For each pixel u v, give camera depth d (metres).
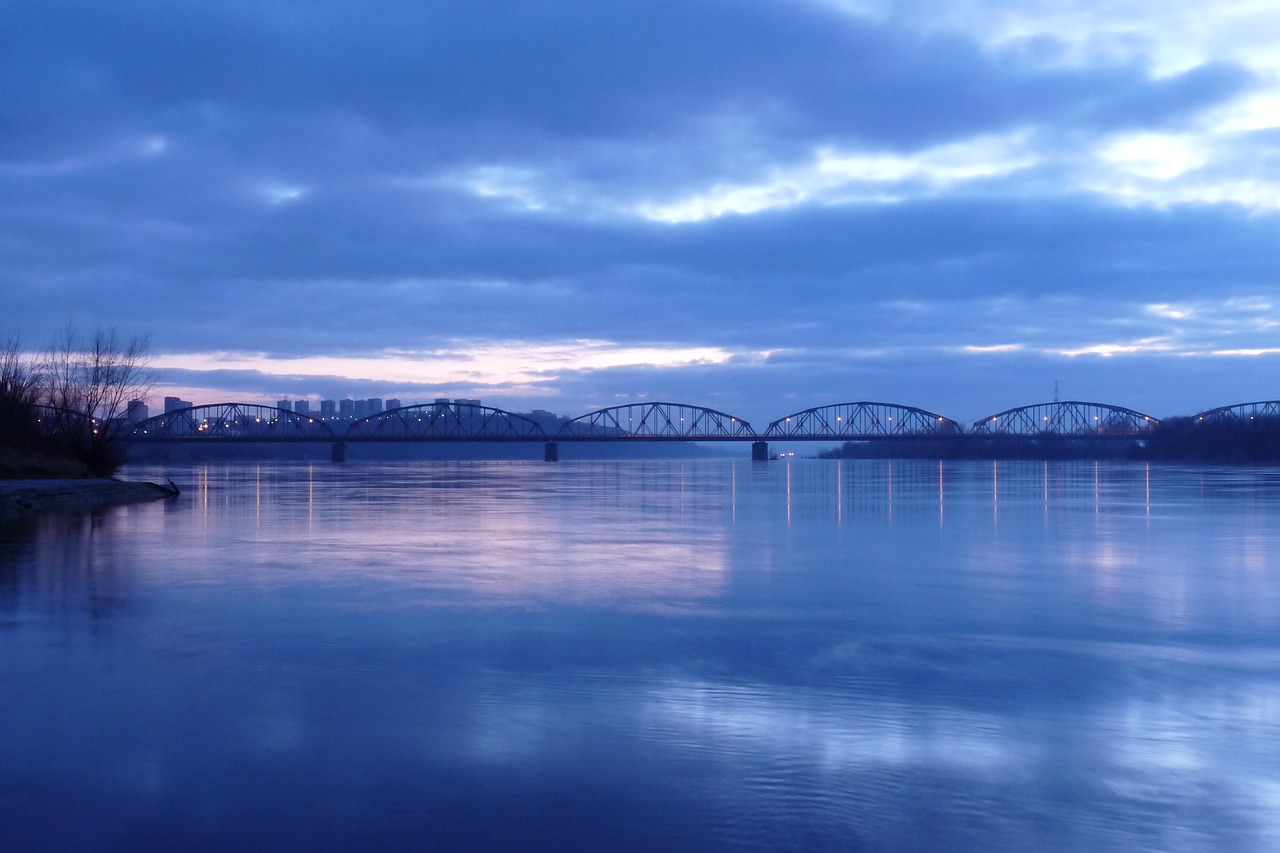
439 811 7.63
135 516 38.75
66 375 67.88
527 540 29.09
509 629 14.67
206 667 12.05
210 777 8.27
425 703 10.51
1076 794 8.16
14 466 57.94
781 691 11.14
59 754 8.81
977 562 23.70
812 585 19.55
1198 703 10.80
